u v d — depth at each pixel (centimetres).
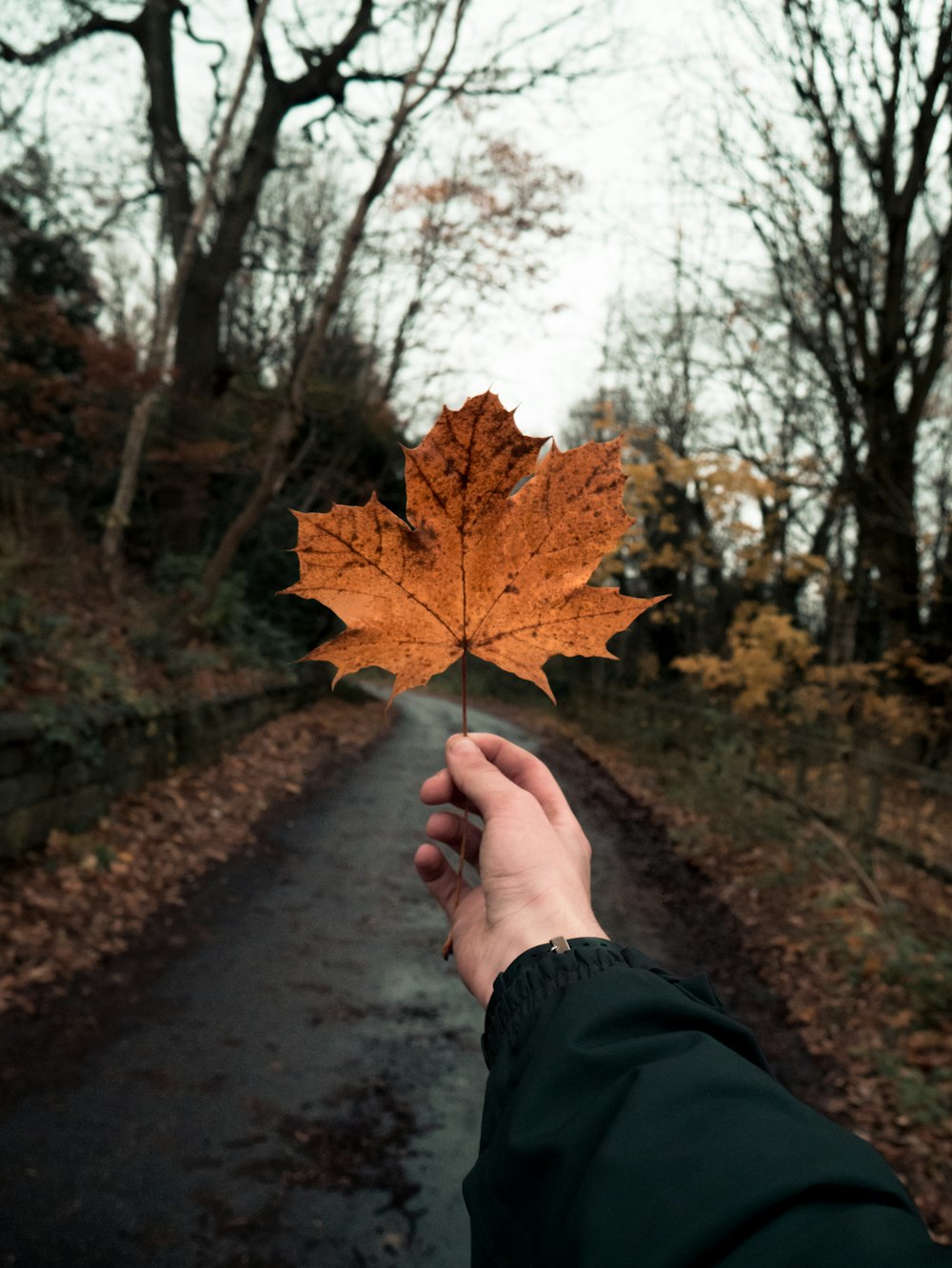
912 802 665
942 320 923
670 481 973
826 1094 383
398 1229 289
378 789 1065
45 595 888
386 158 1189
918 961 451
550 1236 44
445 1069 396
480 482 68
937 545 899
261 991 456
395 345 1520
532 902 67
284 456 1241
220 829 738
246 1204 294
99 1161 305
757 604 838
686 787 993
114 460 1270
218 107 1548
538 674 68
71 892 521
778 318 961
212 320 1598
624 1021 54
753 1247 36
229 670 1193
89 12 1280
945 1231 292
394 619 70
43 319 973
